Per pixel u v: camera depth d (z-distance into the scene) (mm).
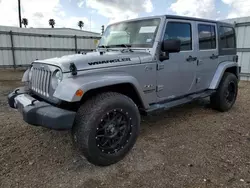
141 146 2875
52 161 2504
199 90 3873
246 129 3480
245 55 8555
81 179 2174
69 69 2215
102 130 2342
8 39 12023
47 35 13219
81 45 14586
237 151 2729
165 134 3273
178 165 2414
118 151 2459
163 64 3041
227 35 4410
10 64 12352
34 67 2822
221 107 4297
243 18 8352
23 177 2188
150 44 2963
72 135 2311
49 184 2086
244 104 5043
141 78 2789
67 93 2092
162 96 3174
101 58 2486
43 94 2527
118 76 2461
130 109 2510
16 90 2990
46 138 3092
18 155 2617
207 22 3812
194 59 3562
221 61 4285
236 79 4516
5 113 4234
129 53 2865
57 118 2029
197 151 2734
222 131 3395
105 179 2178
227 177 2184
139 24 3246
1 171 2277
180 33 3281
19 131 3326
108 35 3686
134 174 2258
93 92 2443
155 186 2059
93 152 2244
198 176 2205
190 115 4180
